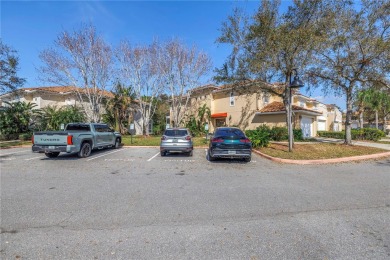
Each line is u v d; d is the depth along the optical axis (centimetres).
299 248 313
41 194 550
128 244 324
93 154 1268
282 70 1214
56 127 2127
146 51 2314
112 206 472
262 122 2288
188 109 3036
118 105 2609
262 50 1150
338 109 3528
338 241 332
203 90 2822
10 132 2156
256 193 561
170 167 897
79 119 2250
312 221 401
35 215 425
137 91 2441
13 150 1474
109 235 351
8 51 1630
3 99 2506
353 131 2242
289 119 1208
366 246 318
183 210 452
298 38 1040
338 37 1159
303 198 523
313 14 1127
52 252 303
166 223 393
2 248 312
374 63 1245
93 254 299
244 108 2433
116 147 1553
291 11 1169
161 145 1138
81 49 2022
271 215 428
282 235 350
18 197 528
